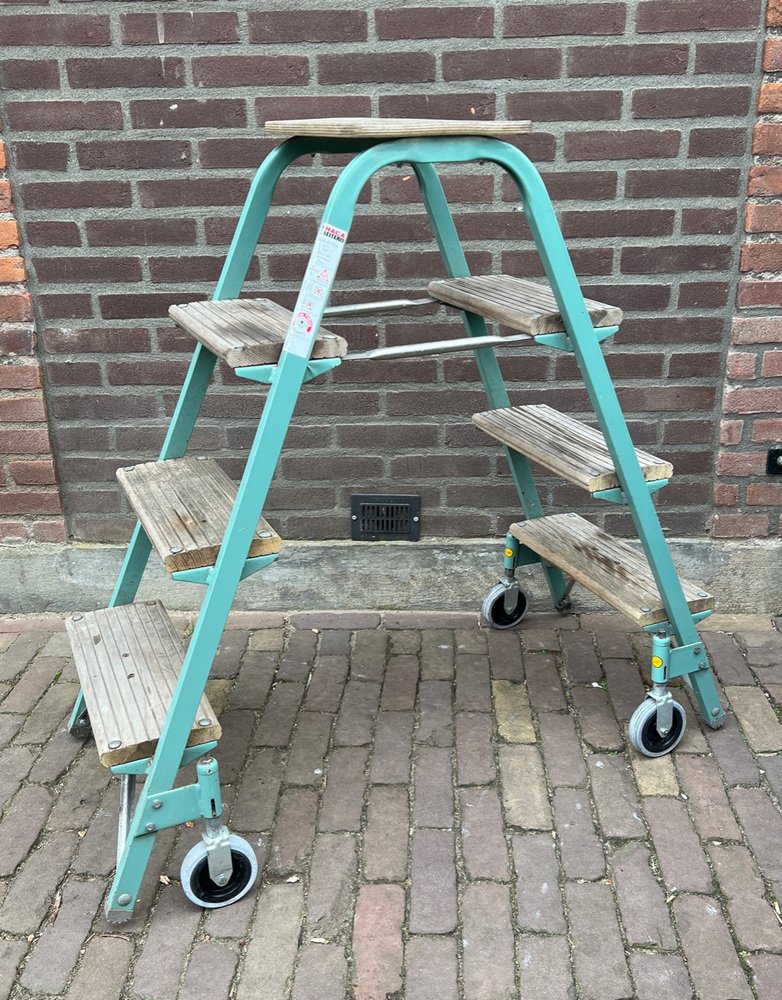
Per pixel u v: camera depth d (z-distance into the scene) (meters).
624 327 2.79
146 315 2.80
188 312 2.04
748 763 2.32
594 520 3.01
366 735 2.45
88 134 2.62
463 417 2.90
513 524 2.76
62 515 3.00
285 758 2.37
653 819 2.13
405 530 3.02
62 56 2.55
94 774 2.32
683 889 1.94
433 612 3.09
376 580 3.06
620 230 2.69
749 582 3.01
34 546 3.02
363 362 2.84
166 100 2.59
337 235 1.69
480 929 1.85
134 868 1.85
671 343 2.80
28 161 2.64
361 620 3.03
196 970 1.78
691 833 2.09
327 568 3.05
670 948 1.80
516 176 1.83
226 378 2.86
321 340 1.75
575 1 2.48
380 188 2.65
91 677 2.01
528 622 3.02
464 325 2.79
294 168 2.64
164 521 1.91
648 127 2.59
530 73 2.55
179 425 2.28
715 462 2.91
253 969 1.78
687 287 2.74
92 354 2.84
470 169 2.64
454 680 2.70
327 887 1.96
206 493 2.06
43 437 2.89
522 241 2.71
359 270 2.74
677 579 2.24
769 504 2.92
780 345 2.74
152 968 1.79
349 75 2.57
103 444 2.94
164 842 2.10
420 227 2.69
